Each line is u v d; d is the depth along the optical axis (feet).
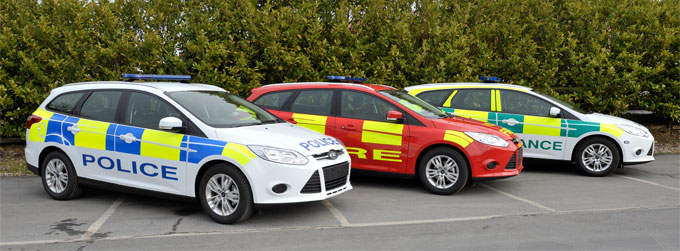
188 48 30.94
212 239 15.25
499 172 20.76
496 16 36.52
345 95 23.18
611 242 15.03
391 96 22.88
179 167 17.06
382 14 33.35
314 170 16.46
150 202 19.81
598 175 25.82
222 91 20.48
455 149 21.08
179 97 18.17
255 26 31.81
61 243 14.90
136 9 31.58
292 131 17.98
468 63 34.68
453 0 35.83
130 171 18.07
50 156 19.97
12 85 29.35
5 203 19.70
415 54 33.19
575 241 15.12
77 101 19.80
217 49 30.91
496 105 27.14
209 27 31.45
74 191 19.66
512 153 21.01
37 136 20.22
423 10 34.53
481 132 20.97
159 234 15.75
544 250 14.33
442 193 21.25
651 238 15.42
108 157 18.47
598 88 34.96
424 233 15.92
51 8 31.42
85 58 30.27
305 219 17.52
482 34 35.63
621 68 35.68
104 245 14.71
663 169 28.22
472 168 20.68
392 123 21.86
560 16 36.99
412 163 21.49
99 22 31.32
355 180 24.58
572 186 23.41
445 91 28.09
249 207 16.29
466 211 18.65
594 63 34.19
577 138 25.84
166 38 32.12
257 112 19.54
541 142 26.50
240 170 16.30
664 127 41.04
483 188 22.86
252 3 33.04
